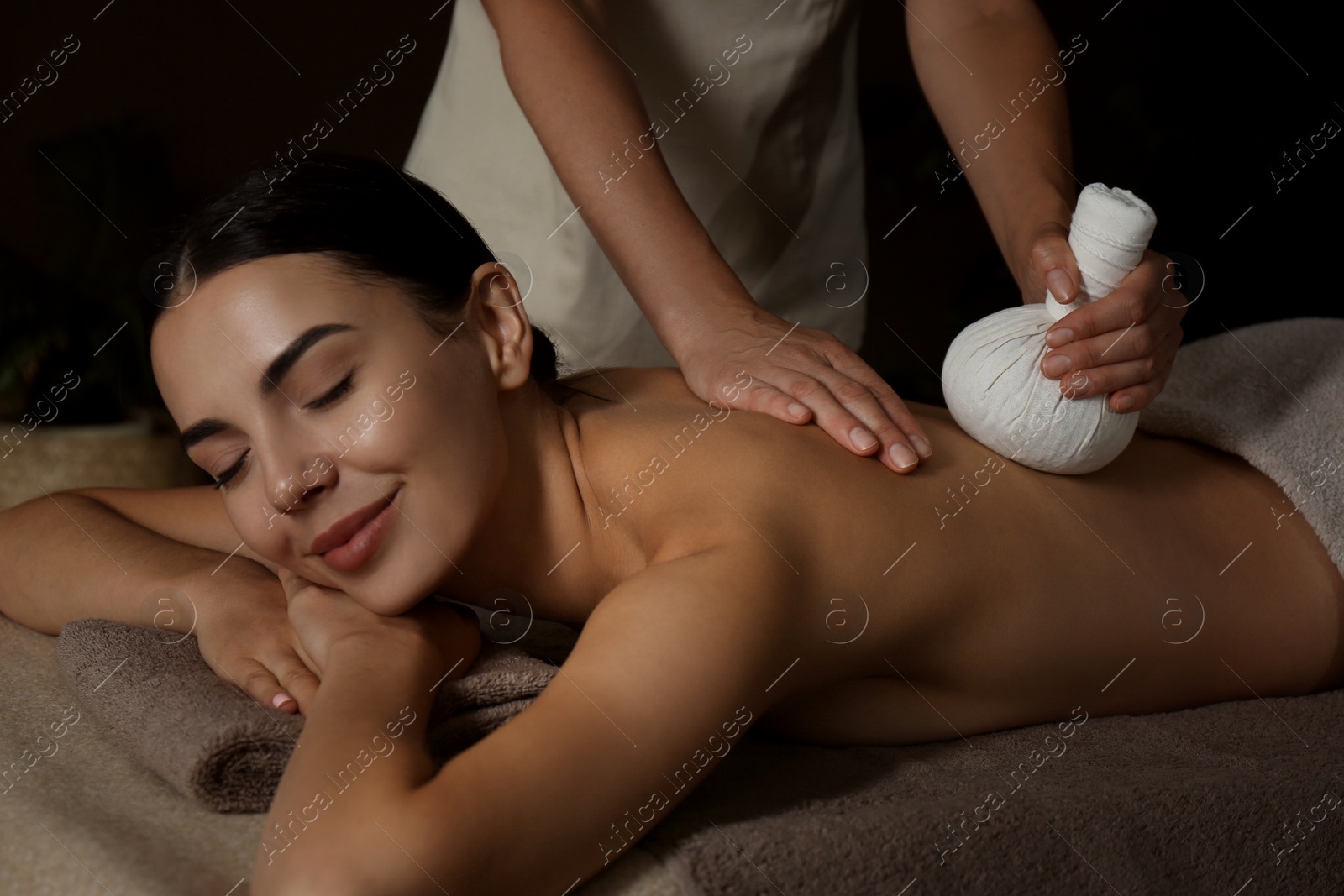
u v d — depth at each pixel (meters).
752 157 1.50
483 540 0.87
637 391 0.98
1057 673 0.94
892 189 3.54
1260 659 1.04
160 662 0.84
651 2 1.38
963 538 0.88
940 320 3.62
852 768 0.84
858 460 0.87
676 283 0.98
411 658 0.75
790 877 0.64
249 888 0.64
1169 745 0.92
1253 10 3.40
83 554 1.01
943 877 0.68
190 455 0.78
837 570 0.81
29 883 0.67
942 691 0.91
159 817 0.71
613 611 0.70
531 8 1.06
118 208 2.90
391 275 0.79
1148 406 1.13
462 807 0.59
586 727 0.64
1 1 2.97
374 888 0.56
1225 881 0.78
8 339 2.58
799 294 1.63
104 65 3.03
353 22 3.19
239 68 3.11
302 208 0.78
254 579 0.93
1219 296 2.88
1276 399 1.14
